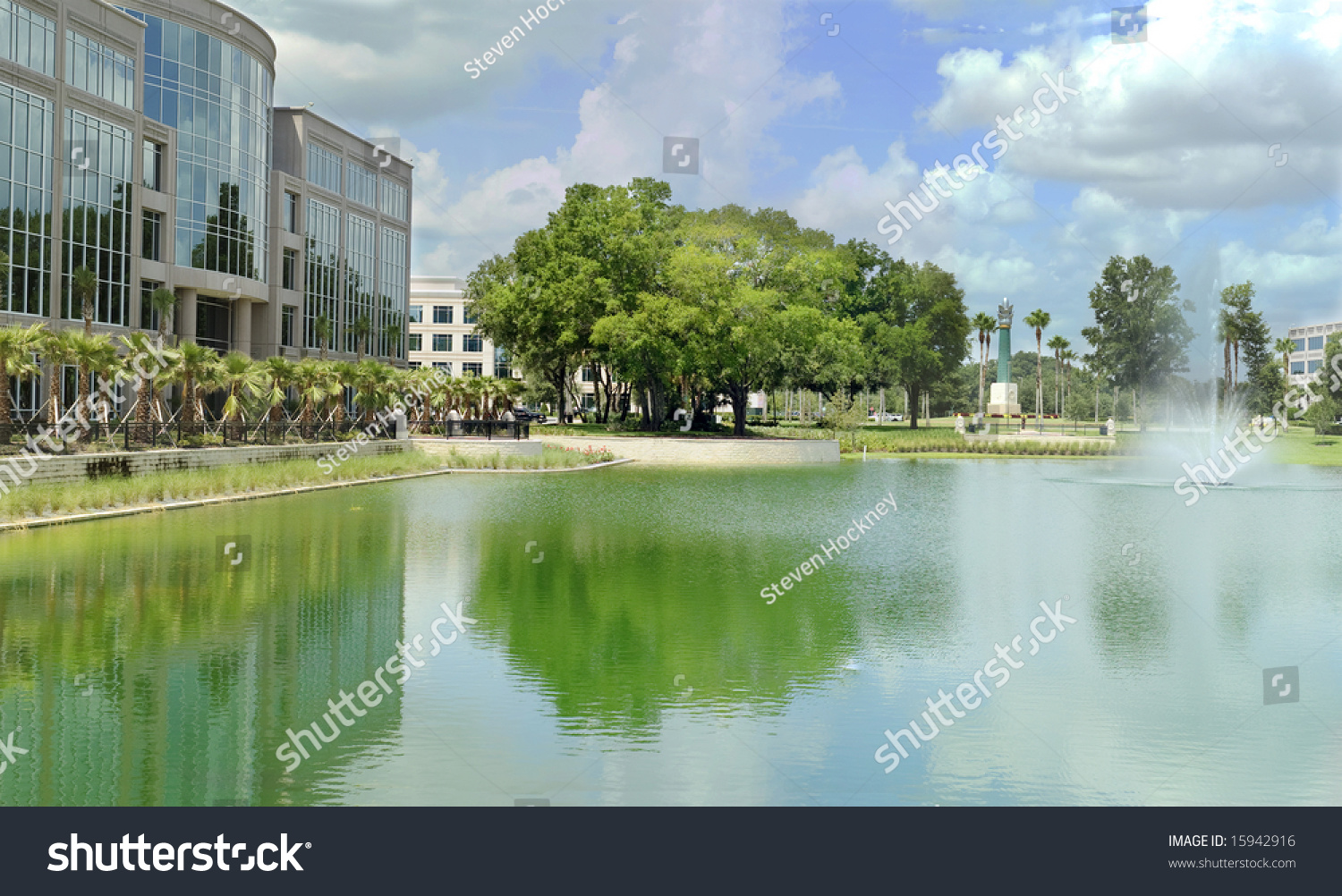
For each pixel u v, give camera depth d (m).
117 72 51.59
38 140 45.62
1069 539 25.89
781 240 71.62
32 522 25.14
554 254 73.50
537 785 9.05
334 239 76.75
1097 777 9.41
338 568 19.80
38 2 45.44
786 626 15.12
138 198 53.16
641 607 16.36
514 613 15.77
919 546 24.22
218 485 33.50
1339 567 21.31
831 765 9.56
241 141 62.44
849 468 57.41
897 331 93.88
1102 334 80.00
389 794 8.88
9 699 11.17
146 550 21.83
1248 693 11.86
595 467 53.78
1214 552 23.67
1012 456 73.12
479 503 33.53
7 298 43.53
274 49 66.94
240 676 12.15
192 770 9.30
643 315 65.12
